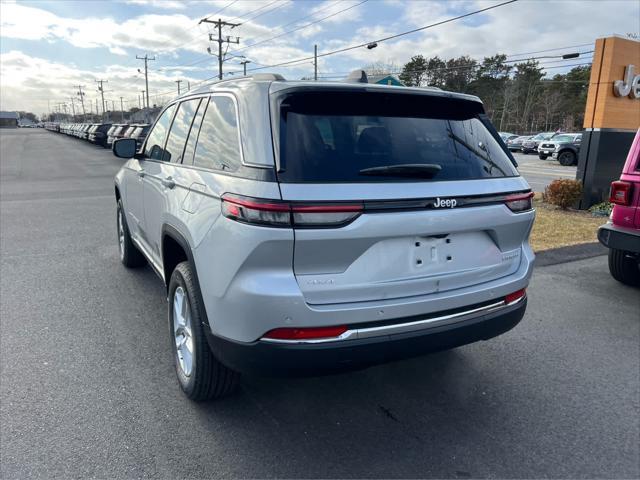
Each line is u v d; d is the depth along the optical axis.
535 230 8.49
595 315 4.78
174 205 3.23
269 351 2.38
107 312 4.54
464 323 2.74
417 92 2.86
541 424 3.01
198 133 3.32
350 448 2.74
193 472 2.51
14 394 3.15
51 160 25.00
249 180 2.40
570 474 2.58
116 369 3.51
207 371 2.88
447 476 2.54
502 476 2.55
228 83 3.07
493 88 86.62
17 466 2.50
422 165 2.57
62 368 3.50
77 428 2.83
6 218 9.14
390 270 2.52
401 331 2.55
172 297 3.27
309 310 2.34
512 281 2.98
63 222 8.80
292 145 2.43
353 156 2.53
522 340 4.20
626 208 4.99
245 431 2.86
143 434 2.80
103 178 16.67
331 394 3.30
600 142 10.30
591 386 3.46
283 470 2.55
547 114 85.06
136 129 24.41
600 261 6.74
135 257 5.70
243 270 2.38
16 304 4.70
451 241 2.72
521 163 29.06
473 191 2.72
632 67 10.23
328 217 2.31
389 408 3.15
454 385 3.45
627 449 2.78
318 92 2.58
